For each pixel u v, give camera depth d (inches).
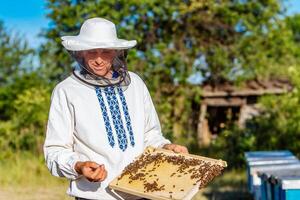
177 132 650.8
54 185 431.5
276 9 644.1
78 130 127.0
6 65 785.6
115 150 126.9
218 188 415.2
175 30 624.4
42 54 605.9
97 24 128.9
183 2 611.2
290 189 192.9
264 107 585.6
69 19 582.9
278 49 663.8
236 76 672.4
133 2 585.0
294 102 557.3
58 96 128.6
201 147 635.5
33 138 561.9
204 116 747.4
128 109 130.3
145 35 610.9
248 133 561.6
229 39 647.8
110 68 131.9
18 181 439.8
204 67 655.8
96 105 127.3
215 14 632.4
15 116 597.0
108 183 126.6
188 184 120.7
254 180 274.8
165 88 633.6
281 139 544.1
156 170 126.3
